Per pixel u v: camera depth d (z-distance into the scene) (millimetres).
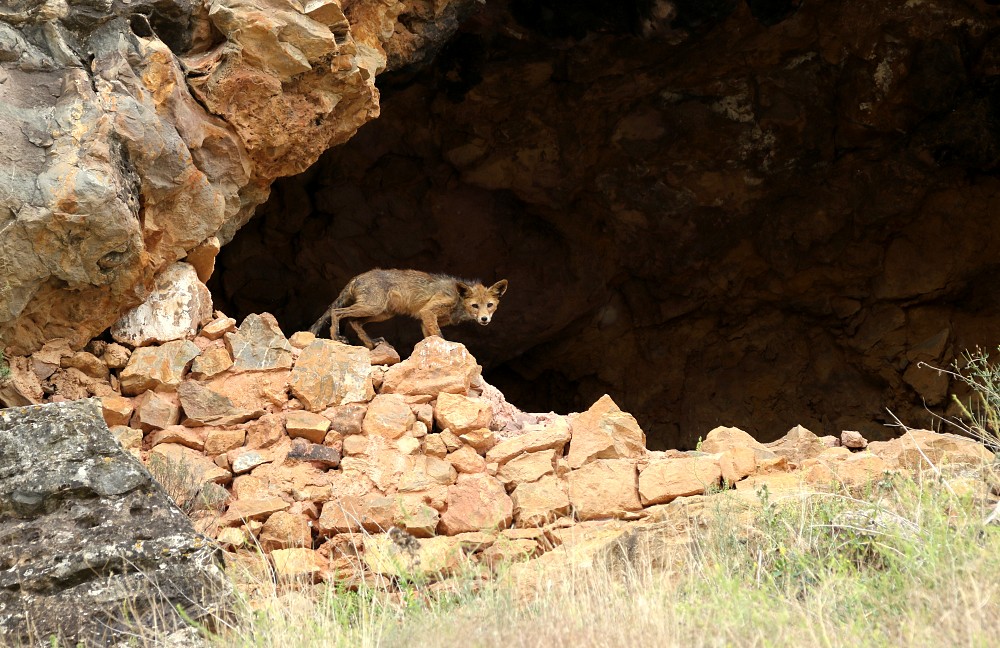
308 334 21000
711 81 42094
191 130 21000
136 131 19109
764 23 36281
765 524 15555
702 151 43688
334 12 22469
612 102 42094
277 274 43844
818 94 42750
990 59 41500
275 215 43375
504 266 45594
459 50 39406
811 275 47312
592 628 11859
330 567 17172
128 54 20000
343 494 18156
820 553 14461
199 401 19359
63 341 19453
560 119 42281
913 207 45219
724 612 11844
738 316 48938
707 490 17828
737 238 46688
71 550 13094
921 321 46938
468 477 18484
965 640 10719
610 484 18516
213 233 21297
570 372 49406
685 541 16047
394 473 18438
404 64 28359
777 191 45312
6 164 17812
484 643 11930
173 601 12938
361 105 24203
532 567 16188
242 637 12469
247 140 22234
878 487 16578
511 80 40625
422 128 42469
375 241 44156
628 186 44500
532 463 18797
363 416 19203
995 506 14961
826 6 39938
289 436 19031
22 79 18891
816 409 48219
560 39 37062
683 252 46562
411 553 16891
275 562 16922
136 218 19141
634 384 49156
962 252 45719
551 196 44188
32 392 18594
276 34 21672
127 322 20266
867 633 11289
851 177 44969
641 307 48562
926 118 43125
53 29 19359
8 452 13930
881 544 13758
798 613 12078
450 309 27297
